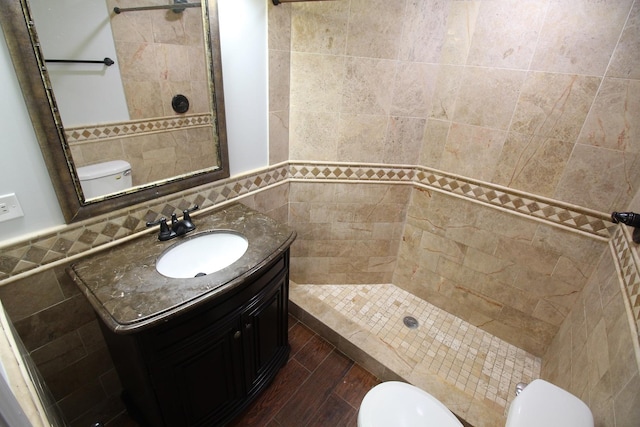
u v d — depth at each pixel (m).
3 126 0.88
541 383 1.11
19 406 0.40
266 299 1.32
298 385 1.63
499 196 1.71
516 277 1.82
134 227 1.27
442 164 1.84
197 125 1.37
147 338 0.94
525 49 1.41
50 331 1.14
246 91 1.50
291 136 1.82
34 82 0.89
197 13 1.21
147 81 1.17
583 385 1.22
